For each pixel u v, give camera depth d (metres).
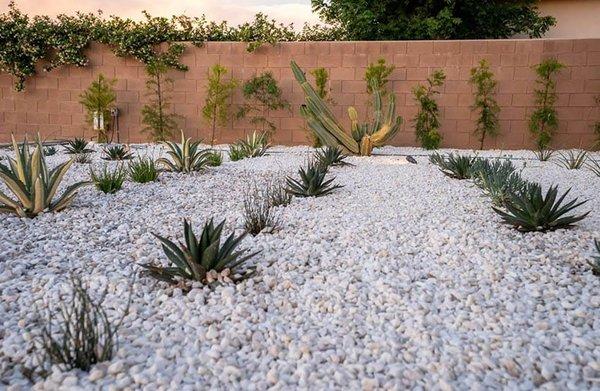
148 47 12.60
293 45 12.21
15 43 12.66
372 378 2.11
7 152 9.77
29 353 2.26
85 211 4.85
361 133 10.01
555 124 11.34
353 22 13.95
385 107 11.99
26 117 13.23
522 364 2.19
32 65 12.91
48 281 3.11
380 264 3.48
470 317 2.68
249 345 2.39
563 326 2.55
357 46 11.99
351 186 6.61
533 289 3.01
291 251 3.77
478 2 14.18
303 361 2.24
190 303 2.81
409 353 2.29
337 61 12.11
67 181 6.81
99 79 12.48
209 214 5.00
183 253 3.16
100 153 10.03
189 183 6.68
